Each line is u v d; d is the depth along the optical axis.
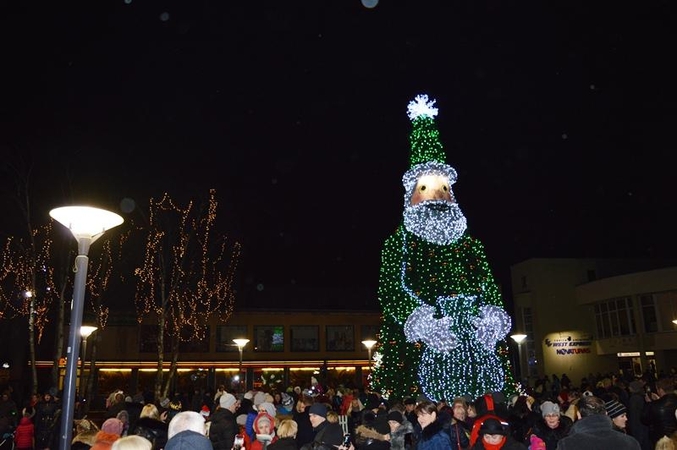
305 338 46.22
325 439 6.82
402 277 21.81
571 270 46.66
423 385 20.52
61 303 26.22
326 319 47.03
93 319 40.28
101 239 32.78
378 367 22.66
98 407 39.25
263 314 45.62
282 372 44.94
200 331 43.25
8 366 38.09
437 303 21.09
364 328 47.66
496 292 21.95
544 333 44.91
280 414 10.88
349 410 14.78
